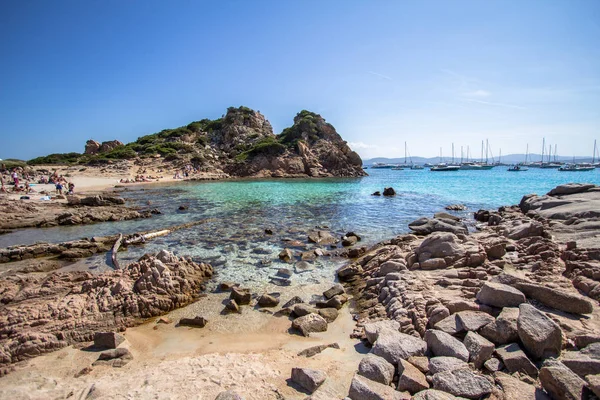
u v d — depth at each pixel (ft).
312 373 18.19
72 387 18.58
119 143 341.62
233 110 354.74
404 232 63.16
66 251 49.49
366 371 17.75
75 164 254.88
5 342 23.49
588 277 27.76
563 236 43.19
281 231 64.08
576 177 242.78
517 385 16.10
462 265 34.17
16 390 18.11
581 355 17.42
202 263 41.37
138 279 32.65
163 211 90.43
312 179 238.68
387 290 30.40
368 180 225.97
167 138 308.19
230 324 28.27
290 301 32.58
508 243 40.75
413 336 21.90
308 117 304.91
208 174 241.76
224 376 19.03
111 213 83.92
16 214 79.05
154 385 18.07
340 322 28.30
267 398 17.03
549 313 22.50
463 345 19.11
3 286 32.94
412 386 16.62
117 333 24.97
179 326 28.04
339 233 62.49
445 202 107.76
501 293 23.13
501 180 216.54
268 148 266.77
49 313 27.09
